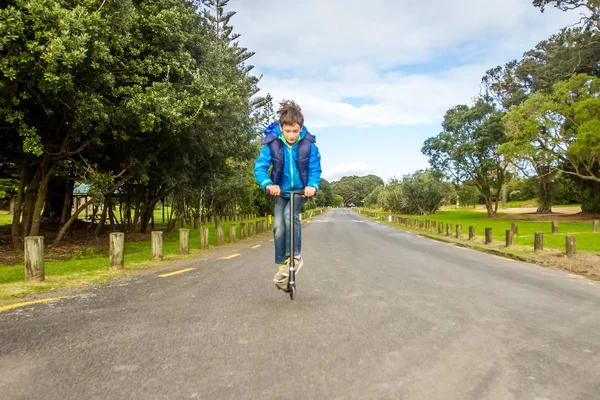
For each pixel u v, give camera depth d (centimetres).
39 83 872
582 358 296
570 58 3253
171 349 304
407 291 538
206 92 1270
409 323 379
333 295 499
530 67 3869
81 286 578
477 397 230
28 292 529
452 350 307
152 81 1233
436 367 273
